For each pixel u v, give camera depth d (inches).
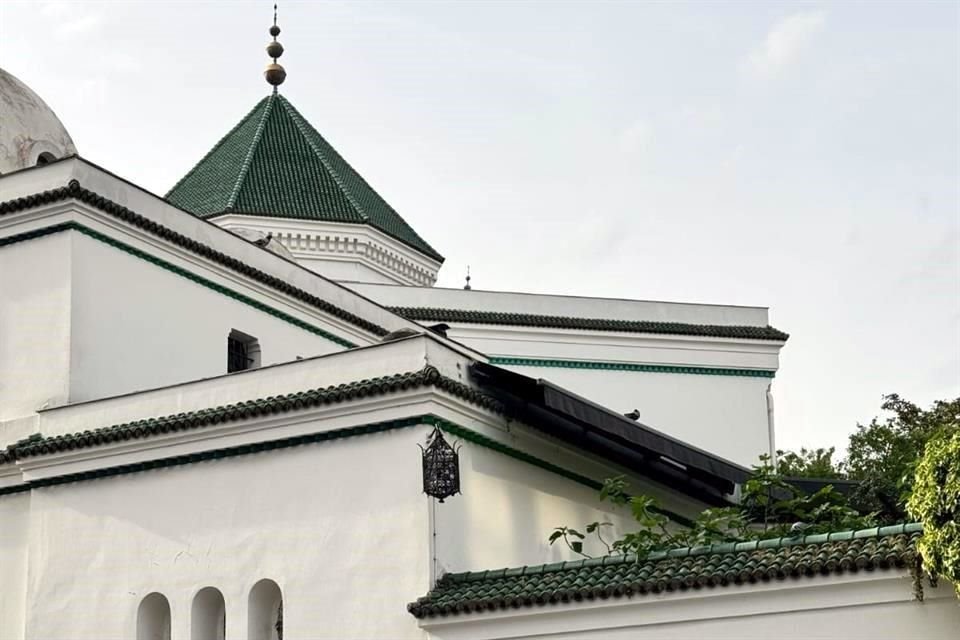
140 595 968.3
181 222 1147.3
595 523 952.9
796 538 788.0
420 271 1706.4
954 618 718.5
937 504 698.8
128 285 1093.1
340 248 1614.2
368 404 914.7
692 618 786.2
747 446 1582.2
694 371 1589.6
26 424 1044.5
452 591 865.5
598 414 972.6
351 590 897.5
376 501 903.1
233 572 940.0
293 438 938.1
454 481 877.8
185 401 994.1
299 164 1669.5
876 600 738.2
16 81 1283.2
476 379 959.0
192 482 970.1
